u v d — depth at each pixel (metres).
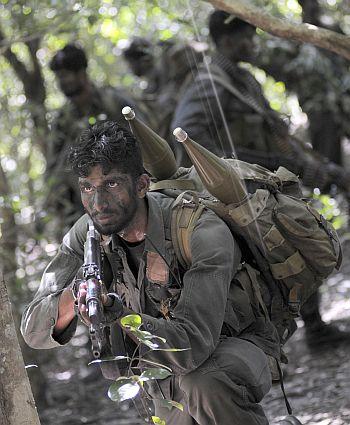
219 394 5.29
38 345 5.65
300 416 8.41
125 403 10.00
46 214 10.35
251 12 6.85
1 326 4.65
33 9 10.03
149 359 5.24
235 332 5.59
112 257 5.50
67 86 10.91
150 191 5.73
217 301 5.14
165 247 5.36
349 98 11.96
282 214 5.55
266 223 5.53
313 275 5.72
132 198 5.18
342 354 10.26
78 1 9.77
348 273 13.27
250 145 9.35
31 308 5.61
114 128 5.18
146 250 5.39
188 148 5.29
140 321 4.76
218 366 5.31
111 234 5.27
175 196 5.64
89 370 11.16
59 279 5.68
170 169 5.83
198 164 5.36
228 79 9.40
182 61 12.04
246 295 5.53
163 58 13.03
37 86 12.56
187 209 5.41
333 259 5.69
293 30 6.80
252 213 5.49
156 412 5.94
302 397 9.01
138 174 5.23
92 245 5.31
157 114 11.65
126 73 15.03
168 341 5.00
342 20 13.02
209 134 9.31
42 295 5.64
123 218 5.17
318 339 10.64
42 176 12.10
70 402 10.29
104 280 5.55
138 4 11.73
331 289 12.92
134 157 5.16
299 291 5.73
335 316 11.81
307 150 9.44
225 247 5.27
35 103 12.09
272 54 12.03
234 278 5.55
